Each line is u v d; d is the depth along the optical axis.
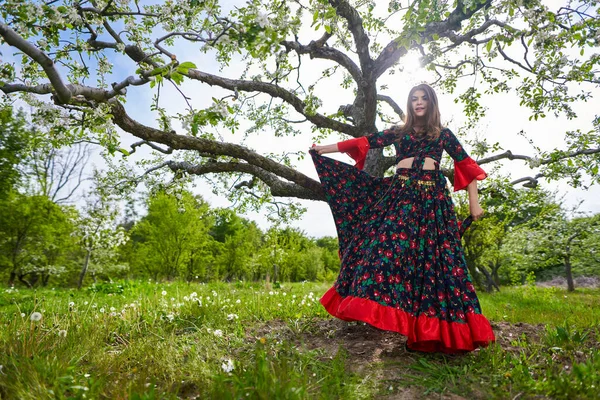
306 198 4.21
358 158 3.27
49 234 16.00
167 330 3.37
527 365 2.38
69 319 3.36
